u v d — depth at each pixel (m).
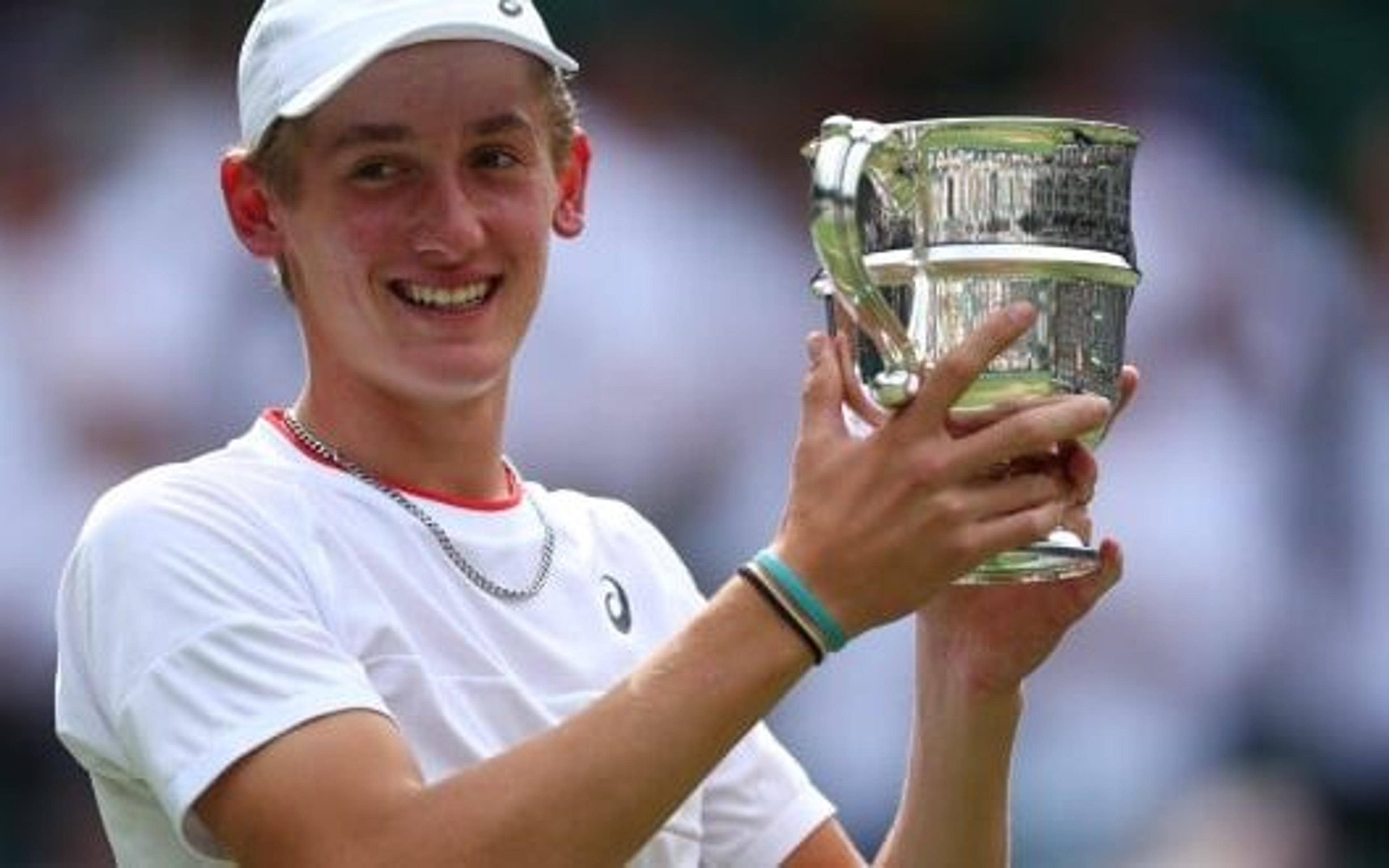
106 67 39.06
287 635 15.18
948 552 14.15
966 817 16.50
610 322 37.00
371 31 15.75
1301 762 37.47
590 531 17.02
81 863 36.00
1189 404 37.75
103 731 15.72
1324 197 42.47
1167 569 36.84
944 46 43.44
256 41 16.19
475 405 16.48
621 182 38.12
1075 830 35.72
